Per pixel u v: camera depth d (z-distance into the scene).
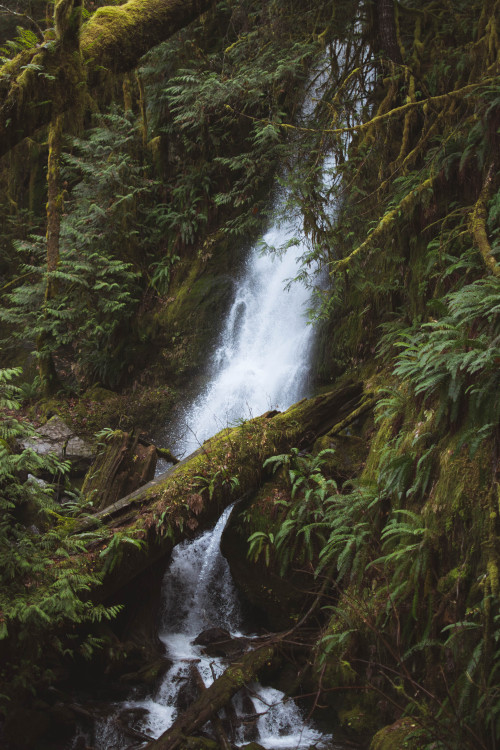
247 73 10.19
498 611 3.69
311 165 8.73
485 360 4.07
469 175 7.01
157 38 6.09
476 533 4.12
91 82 5.57
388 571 4.89
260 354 10.91
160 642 6.37
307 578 5.89
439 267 7.10
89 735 5.00
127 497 6.21
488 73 6.86
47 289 11.17
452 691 3.77
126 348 12.06
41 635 4.94
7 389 5.55
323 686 5.17
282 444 6.65
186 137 12.63
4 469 5.16
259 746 4.82
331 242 8.41
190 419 10.84
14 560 4.91
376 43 9.20
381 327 8.43
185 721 4.86
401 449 5.26
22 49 5.33
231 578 7.02
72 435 9.59
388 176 8.05
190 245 12.69
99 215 11.92
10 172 15.79
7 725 4.66
